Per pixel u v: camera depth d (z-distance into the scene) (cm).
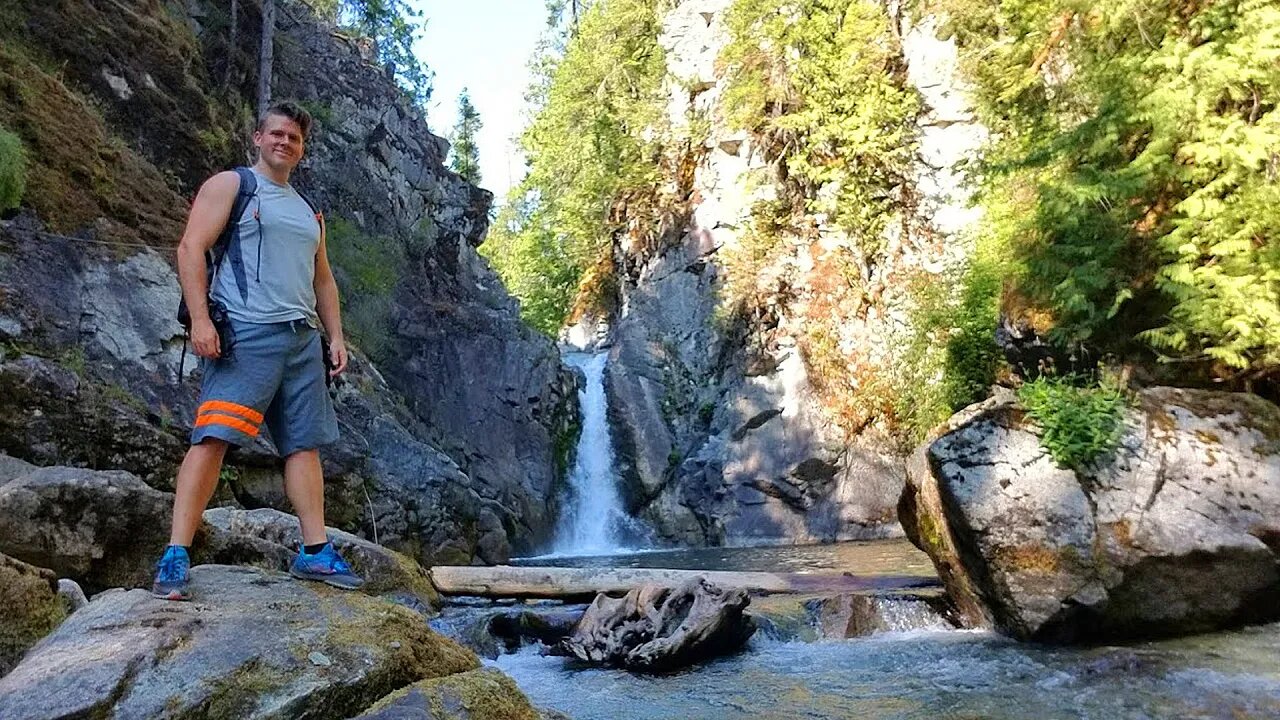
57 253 1095
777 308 2406
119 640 285
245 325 346
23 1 1406
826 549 1811
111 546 561
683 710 649
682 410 2491
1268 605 734
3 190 1025
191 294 338
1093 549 727
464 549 1509
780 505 2164
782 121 2466
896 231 2378
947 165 2336
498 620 876
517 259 4219
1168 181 1019
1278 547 721
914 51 2431
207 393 346
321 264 389
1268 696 561
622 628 811
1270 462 765
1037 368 1230
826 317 2333
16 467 783
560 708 665
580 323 3334
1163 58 972
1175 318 949
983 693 629
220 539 592
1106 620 724
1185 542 716
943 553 846
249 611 318
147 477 1016
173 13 1920
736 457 2252
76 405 966
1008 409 820
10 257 1036
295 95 2333
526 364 2320
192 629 297
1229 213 914
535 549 2122
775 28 2512
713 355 2481
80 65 1464
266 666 284
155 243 1287
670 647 758
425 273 2491
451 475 1529
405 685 309
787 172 2572
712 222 2692
